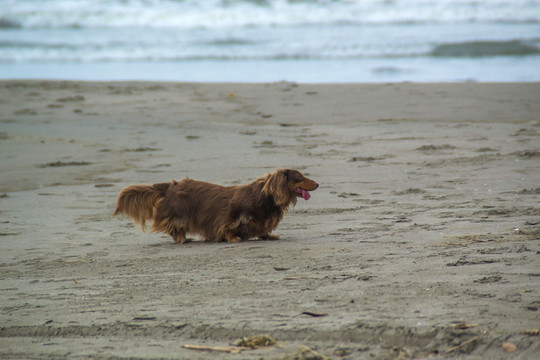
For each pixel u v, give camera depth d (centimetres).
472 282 669
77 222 1203
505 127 2017
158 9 6103
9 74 3809
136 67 4044
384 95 2712
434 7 6169
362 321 555
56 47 4816
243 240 1029
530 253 789
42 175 1627
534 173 1438
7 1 6288
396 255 820
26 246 1028
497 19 5784
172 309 636
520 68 3697
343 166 1614
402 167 1575
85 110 2545
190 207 1052
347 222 1090
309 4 6259
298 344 521
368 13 5969
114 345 549
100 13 5978
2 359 539
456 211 1123
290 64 4056
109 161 1759
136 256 938
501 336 507
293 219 1147
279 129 2150
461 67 3794
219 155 1789
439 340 508
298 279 721
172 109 2538
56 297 723
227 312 612
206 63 4162
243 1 6328
